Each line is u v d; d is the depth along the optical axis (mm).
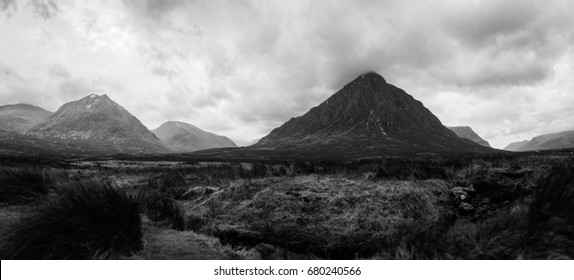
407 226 5207
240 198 7914
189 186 10031
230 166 12992
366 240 5441
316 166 11875
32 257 3783
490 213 6801
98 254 4016
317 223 6238
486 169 9648
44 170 7625
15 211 5457
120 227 4414
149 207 6926
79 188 4750
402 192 7336
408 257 4434
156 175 12547
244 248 5531
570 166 4812
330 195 7391
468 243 4609
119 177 12586
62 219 4070
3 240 4121
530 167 9516
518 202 6840
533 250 4223
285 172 11141
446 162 11523
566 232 4180
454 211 7004
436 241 4621
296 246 5562
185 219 6719
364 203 6844
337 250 5328
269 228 6082
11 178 6574
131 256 4242
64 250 3867
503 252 4328
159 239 5082
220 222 6707
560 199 4422
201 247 5160
